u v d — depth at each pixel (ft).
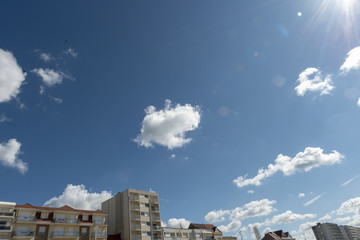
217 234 291.79
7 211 160.45
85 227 190.39
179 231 255.50
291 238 413.80
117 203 242.58
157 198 256.73
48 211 180.34
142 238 220.84
